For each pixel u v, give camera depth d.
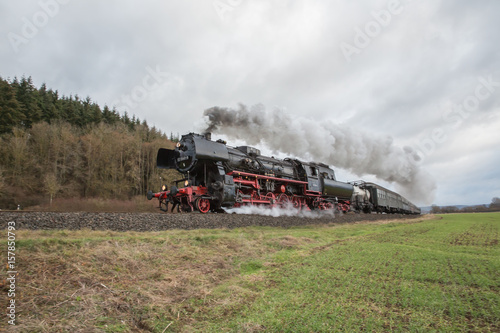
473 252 9.15
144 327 4.03
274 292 5.44
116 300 4.50
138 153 45.56
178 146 15.88
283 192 20.34
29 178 37.47
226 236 9.52
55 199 36.72
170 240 8.06
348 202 29.47
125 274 5.64
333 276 6.30
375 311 4.47
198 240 8.66
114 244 6.83
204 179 15.45
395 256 8.23
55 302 4.18
